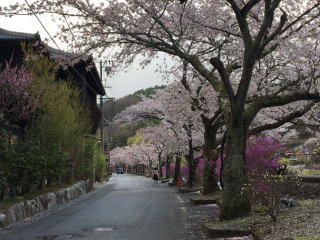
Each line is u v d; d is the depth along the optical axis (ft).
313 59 36.09
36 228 33.96
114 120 98.12
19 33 62.54
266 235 21.86
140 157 255.50
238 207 31.01
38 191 54.90
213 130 59.77
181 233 29.94
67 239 27.89
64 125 57.88
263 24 30.19
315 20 40.40
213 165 58.54
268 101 33.06
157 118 98.89
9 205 39.73
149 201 61.05
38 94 53.67
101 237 28.50
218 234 26.73
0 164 45.60
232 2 30.04
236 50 44.70
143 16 35.58
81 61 76.48
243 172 31.76
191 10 38.68
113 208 50.70
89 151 92.07
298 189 38.83
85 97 90.43
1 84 42.75
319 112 56.18
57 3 33.24
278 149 42.06
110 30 36.14
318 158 82.07
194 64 36.27
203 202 51.96
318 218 22.34
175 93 68.85
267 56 45.16
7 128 54.19
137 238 27.94
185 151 93.66
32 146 48.91
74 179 87.51
